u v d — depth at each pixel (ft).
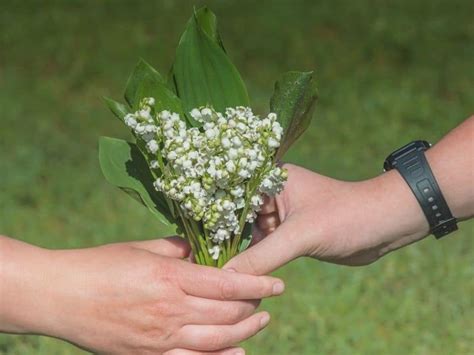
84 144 24.71
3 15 32.40
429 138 24.79
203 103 10.48
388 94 26.94
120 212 21.06
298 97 10.13
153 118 9.98
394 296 17.79
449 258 18.78
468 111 26.43
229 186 9.73
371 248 10.73
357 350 16.28
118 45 30.58
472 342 16.48
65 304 9.58
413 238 10.78
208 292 9.77
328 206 10.62
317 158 23.38
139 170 10.56
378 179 10.76
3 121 25.64
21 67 29.50
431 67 29.04
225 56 10.33
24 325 9.64
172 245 10.78
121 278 9.64
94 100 27.68
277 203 10.82
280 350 16.24
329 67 29.14
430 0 32.91
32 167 23.13
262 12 32.30
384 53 29.81
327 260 10.80
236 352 10.14
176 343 9.89
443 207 10.57
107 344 9.82
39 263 9.58
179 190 9.70
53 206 21.47
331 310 17.24
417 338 16.58
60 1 33.37
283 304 17.39
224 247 10.31
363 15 31.96
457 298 17.63
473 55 29.66
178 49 10.45
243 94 10.45
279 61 29.63
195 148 9.69
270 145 9.66
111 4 33.22
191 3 33.12
